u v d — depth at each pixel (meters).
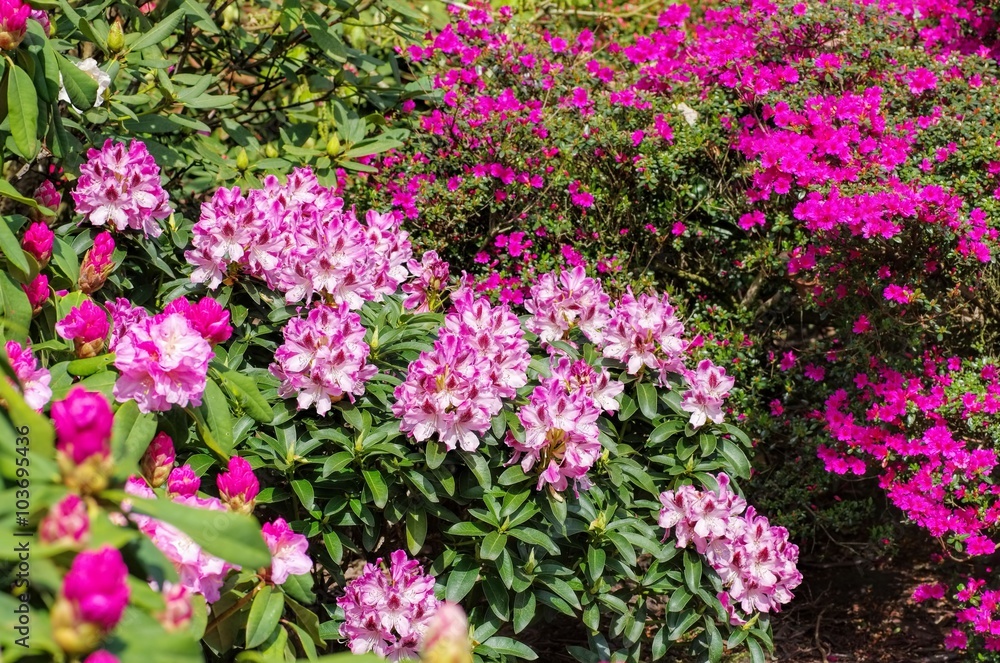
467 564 2.61
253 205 2.66
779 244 3.60
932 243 3.17
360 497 2.56
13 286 2.14
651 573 2.74
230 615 2.00
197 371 1.92
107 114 2.90
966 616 3.08
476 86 3.96
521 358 2.60
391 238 2.99
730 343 3.62
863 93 3.55
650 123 3.79
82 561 1.23
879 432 3.19
